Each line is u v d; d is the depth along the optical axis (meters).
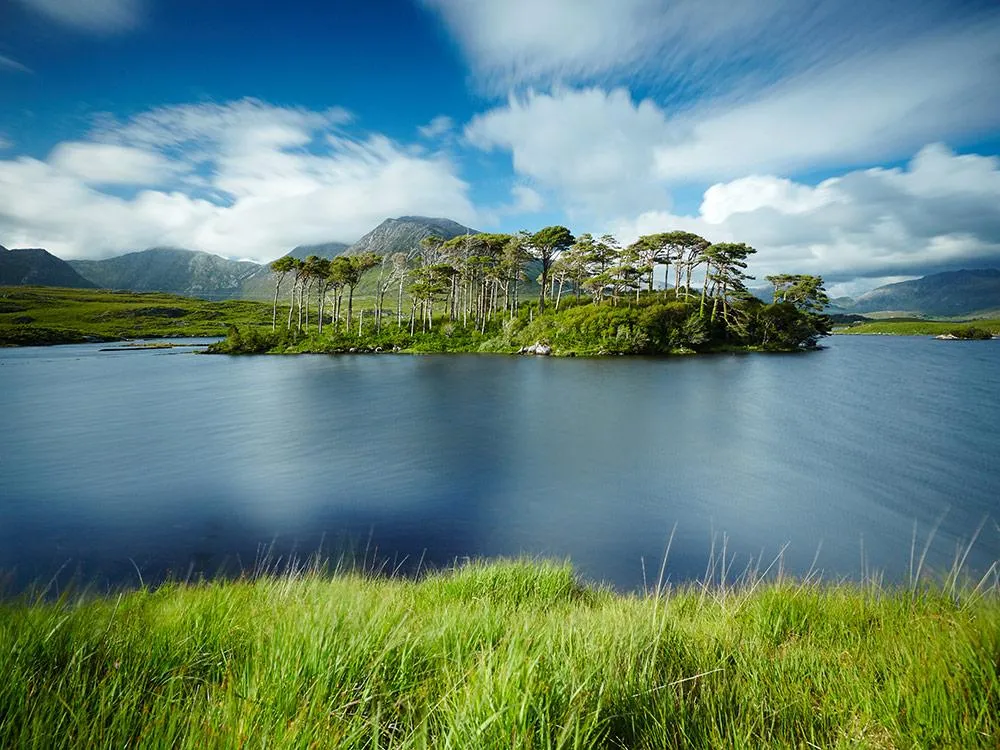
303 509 15.11
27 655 2.31
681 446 22.80
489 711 1.85
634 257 90.94
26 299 181.25
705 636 3.33
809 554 12.13
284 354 77.81
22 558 11.81
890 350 86.31
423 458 20.91
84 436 25.52
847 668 2.57
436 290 90.69
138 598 5.66
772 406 32.69
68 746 1.75
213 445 23.42
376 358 68.81
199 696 2.18
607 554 12.04
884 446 22.80
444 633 2.95
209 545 12.57
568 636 2.80
